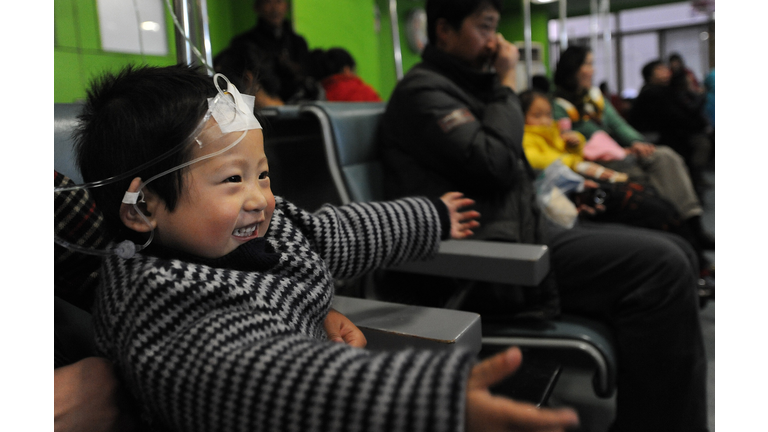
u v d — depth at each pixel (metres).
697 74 9.68
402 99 1.28
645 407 1.09
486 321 1.10
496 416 0.34
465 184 1.23
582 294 1.13
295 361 0.39
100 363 0.48
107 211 0.51
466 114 1.23
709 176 4.53
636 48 10.13
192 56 0.88
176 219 0.49
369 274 1.15
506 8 7.74
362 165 1.26
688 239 1.87
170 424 0.44
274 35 2.78
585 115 2.49
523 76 5.38
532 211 1.21
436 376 0.35
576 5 8.09
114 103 0.49
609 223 1.76
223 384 0.40
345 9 4.55
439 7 1.39
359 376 0.37
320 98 2.75
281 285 0.54
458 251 0.89
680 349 1.06
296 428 0.37
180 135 0.47
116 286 0.48
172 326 0.45
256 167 0.51
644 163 2.36
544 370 0.80
